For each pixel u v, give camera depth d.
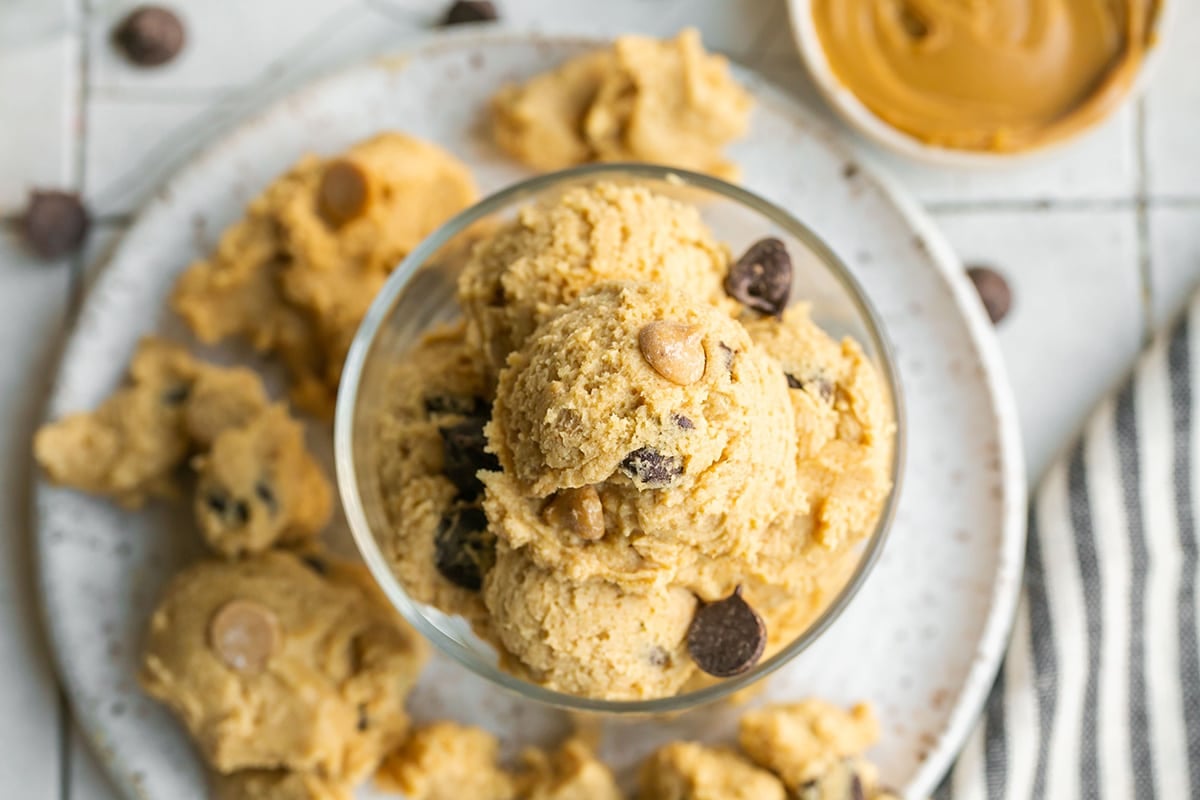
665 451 0.27
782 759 0.33
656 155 0.34
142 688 0.34
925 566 0.34
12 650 0.35
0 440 0.36
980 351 0.34
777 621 0.30
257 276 0.34
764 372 0.28
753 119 0.35
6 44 0.37
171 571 0.34
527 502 0.28
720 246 0.30
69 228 0.36
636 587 0.28
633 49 0.34
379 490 0.31
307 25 0.37
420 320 0.31
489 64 0.35
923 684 0.34
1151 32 0.36
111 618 0.34
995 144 0.36
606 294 0.28
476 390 0.30
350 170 0.33
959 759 0.35
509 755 0.34
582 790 0.33
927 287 0.35
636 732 0.34
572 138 0.35
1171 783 0.35
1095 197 0.37
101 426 0.34
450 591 0.30
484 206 0.30
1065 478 0.36
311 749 0.32
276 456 0.33
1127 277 0.37
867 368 0.30
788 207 0.35
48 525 0.34
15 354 0.36
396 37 0.37
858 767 0.33
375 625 0.33
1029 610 0.35
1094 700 0.35
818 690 0.34
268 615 0.33
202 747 0.33
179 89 0.37
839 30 0.36
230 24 0.37
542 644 0.29
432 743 0.33
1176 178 0.37
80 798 0.35
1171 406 0.35
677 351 0.27
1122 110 0.37
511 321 0.29
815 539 0.29
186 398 0.34
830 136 0.35
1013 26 0.36
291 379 0.35
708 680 0.30
